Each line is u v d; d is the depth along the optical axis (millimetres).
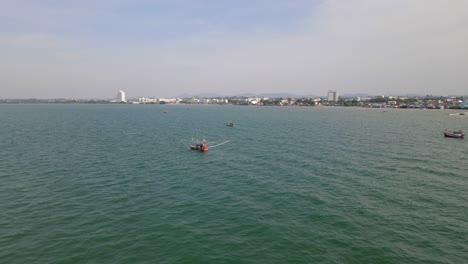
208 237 29734
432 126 136750
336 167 56750
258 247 27938
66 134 104875
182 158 66312
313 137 99688
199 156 68562
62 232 30500
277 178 49656
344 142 88125
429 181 47219
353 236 29781
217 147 81188
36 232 30438
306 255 26578
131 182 47625
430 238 29359
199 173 53344
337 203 38219
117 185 45906
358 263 25359
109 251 27078
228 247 27906
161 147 80438
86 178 49375
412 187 44312
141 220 33469
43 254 26500
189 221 33281
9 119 169750
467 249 27406
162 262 25500
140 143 86812
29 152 70625
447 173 52000
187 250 27375
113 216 34469
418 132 112688
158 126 138625
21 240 28812
